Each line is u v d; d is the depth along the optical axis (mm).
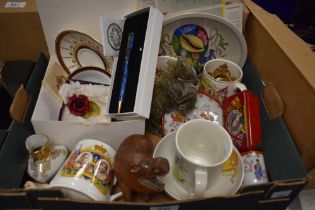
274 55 542
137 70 478
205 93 595
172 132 525
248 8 611
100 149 471
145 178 417
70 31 583
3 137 465
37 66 594
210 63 602
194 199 382
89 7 585
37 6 571
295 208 516
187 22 581
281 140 482
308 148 447
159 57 581
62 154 505
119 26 557
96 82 584
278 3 703
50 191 376
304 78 450
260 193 397
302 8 695
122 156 427
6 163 449
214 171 417
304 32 689
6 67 656
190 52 624
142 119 475
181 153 422
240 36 587
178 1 576
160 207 386
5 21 608
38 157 487
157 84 550
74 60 622
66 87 542
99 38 632
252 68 616
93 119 523
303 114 452
